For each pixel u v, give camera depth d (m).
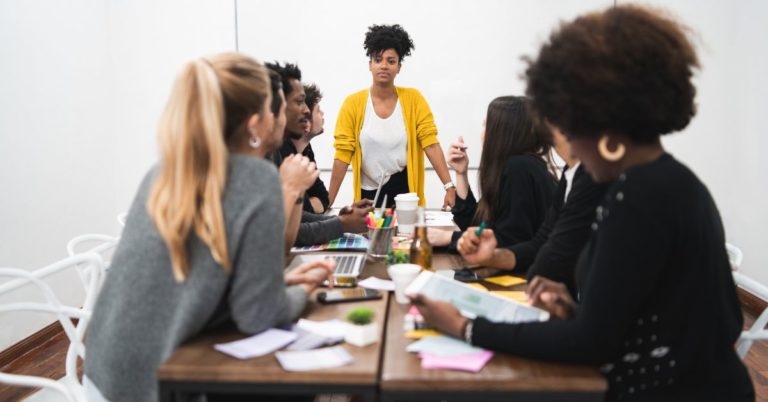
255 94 1.18
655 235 0.90
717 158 3.67
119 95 3.84
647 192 0.91
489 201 1.93
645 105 0.90
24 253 2.88
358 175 3.03
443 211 2.77
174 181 1.08
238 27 3.87
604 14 0.96
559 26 1.00
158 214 1.06
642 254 0.90
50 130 3.09
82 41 3.41
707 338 0.96
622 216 0.92
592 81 0.90
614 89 0.89
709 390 0.99
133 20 3.79
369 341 1.10
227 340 1.12
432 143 3.02
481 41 3.87
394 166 3.02
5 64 2.73
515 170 1.82
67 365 1.61
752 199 3.38
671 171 0.94
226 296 1.14
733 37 3.53
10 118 2.76
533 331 1.01
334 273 1.54
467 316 1.18
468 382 0.95
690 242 0.92
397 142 2.98
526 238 1.79
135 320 1.10
